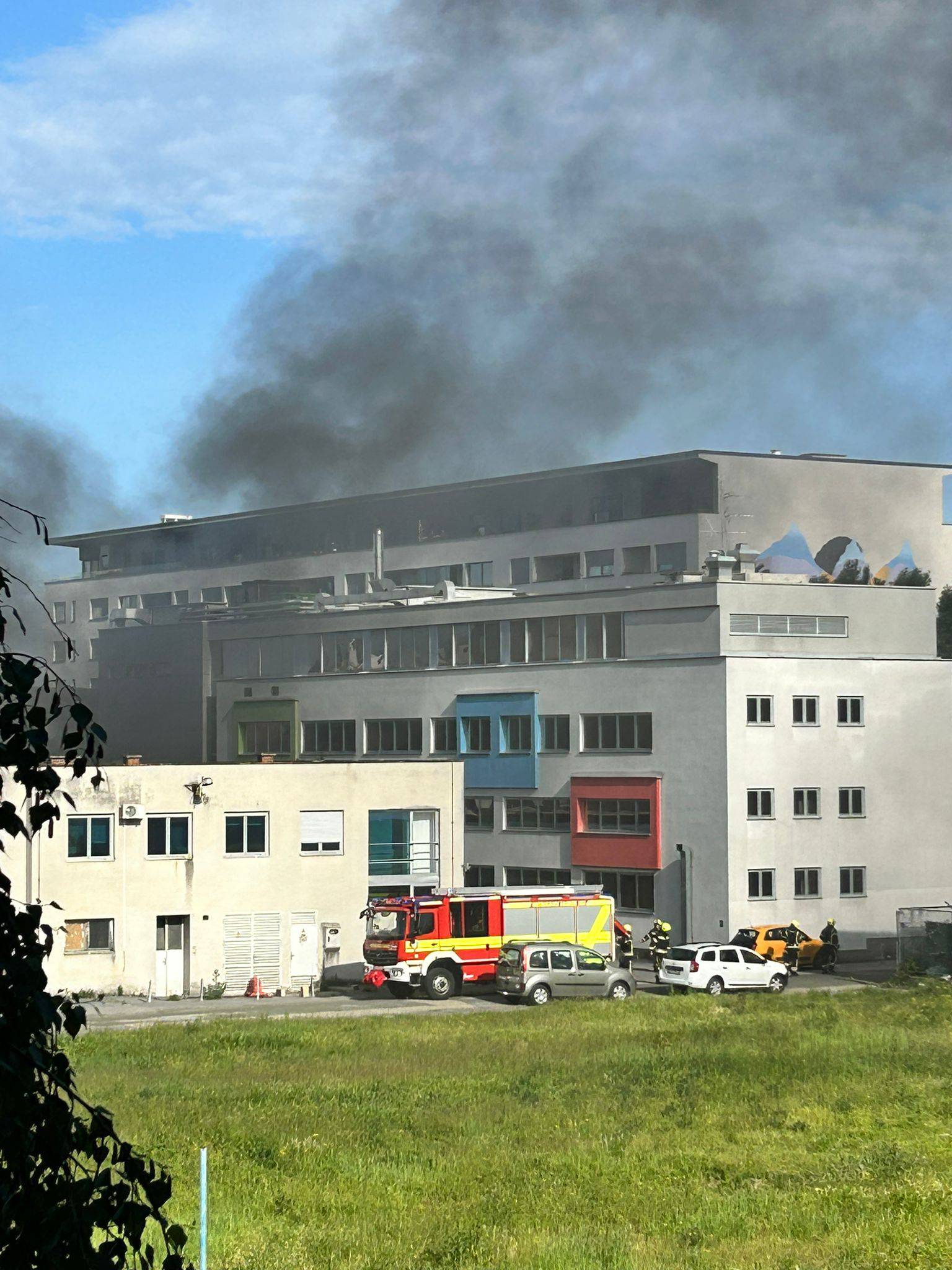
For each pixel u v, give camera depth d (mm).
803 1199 19906
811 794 59750
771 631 60875
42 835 47031
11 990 5402
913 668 62281
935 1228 18094
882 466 86688
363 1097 27938
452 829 55031
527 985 46344
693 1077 29766
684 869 59062
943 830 62344
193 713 83625
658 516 82250
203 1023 40469
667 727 60625
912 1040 34438
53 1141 5520
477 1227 18422
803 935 56156
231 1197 19797
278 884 51094
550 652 66438
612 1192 20594
